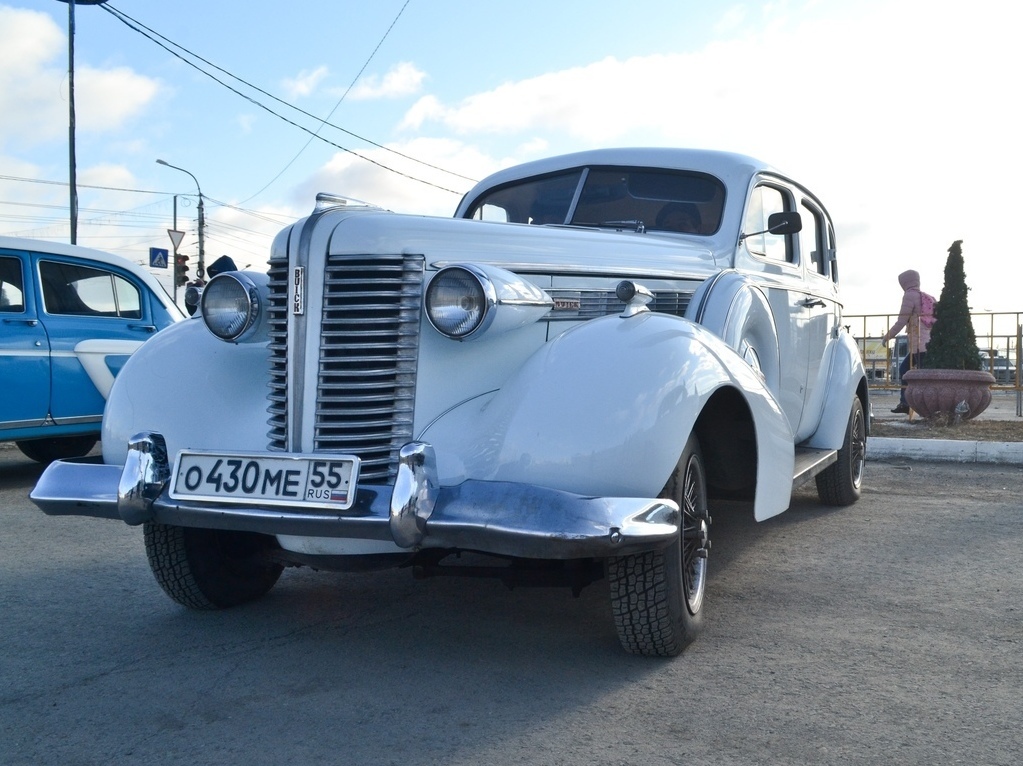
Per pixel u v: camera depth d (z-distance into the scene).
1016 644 3.37
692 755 2.48
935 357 10.29
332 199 3.32
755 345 4.45
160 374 3.51
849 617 3.70
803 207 5.78
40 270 7.24
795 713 2.75
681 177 4.95
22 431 7.00
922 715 2.74
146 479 3.13
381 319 3.13
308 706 2.83
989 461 8.01
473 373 3.16
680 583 3.10
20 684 3.02
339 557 3.13
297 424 3.13
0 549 4.95
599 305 3.78
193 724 2.71
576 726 2.67
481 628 3.58
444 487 2.82
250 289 3.34
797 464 4.93
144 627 3.61
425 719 2.72
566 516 2.66
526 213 5.14
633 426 2.87
